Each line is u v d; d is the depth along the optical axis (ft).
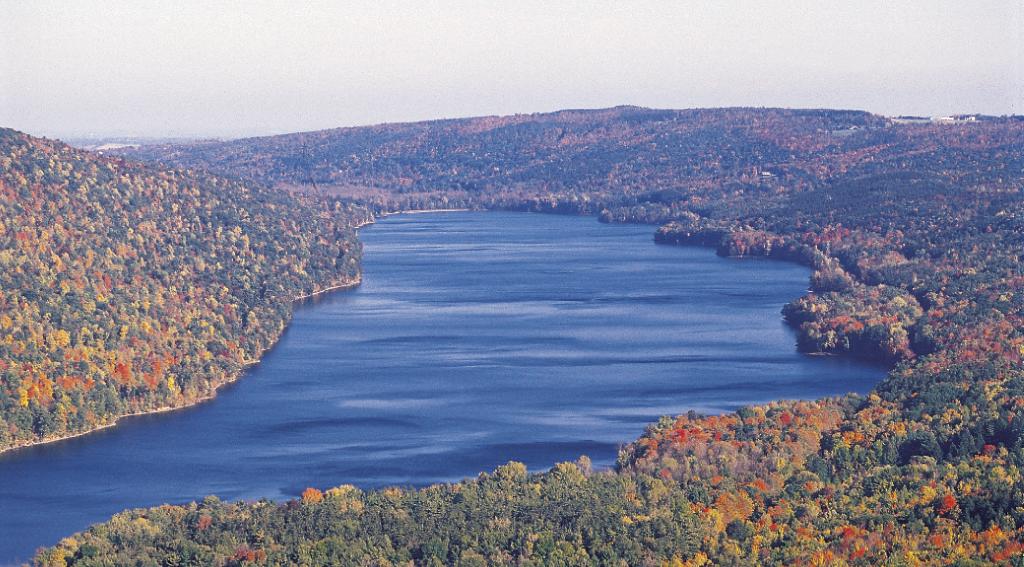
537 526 514.27
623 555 489.26
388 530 515.09
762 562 483.10
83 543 509.35
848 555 480.23
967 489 527.81
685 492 552.82
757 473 581.12
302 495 579.48
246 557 488.02
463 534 509.35
